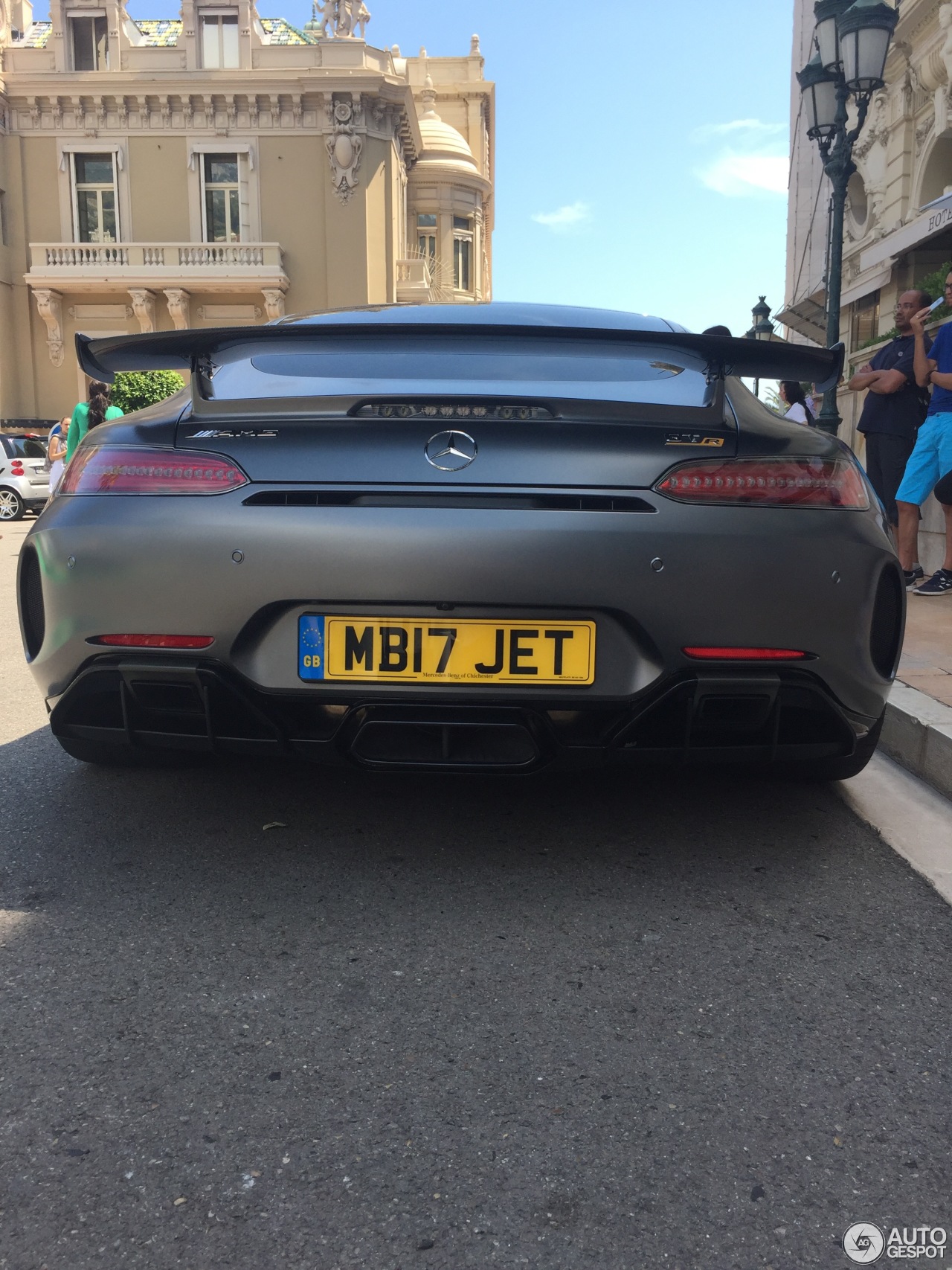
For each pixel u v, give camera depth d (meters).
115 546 2.10
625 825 2.58
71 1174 1.33
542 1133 1.42
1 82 22.89
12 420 23.27
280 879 2.26
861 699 2.19
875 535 2.16
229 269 23.14
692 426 2.11
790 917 2.09
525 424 2.05
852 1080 1.55
